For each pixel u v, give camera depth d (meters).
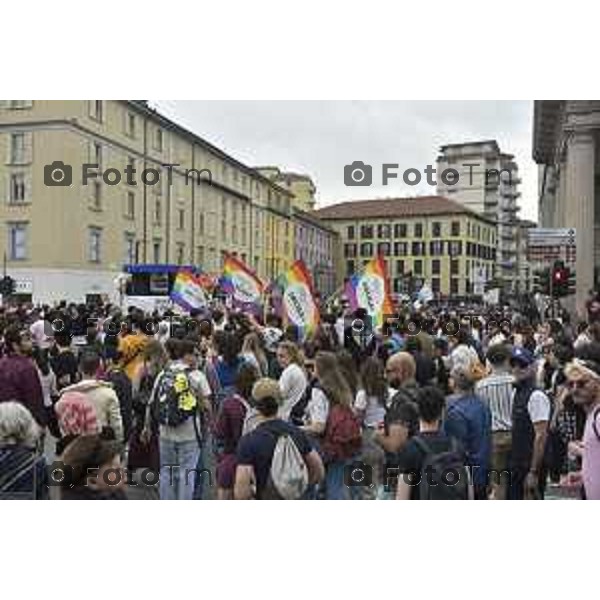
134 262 50.12
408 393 7.01
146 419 8.92
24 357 8.80
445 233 90.81
